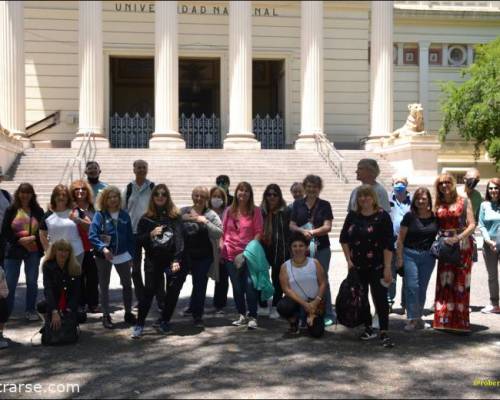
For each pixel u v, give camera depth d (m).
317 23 27.41
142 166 9.30
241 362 6.73
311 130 27.22
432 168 23.83
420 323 8.24
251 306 8.27
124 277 8.52
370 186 7.58
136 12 32.19
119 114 36.00
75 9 31.89
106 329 8.33
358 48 34.06
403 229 8.10
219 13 32.75
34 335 7.91
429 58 35.91
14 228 8.62
